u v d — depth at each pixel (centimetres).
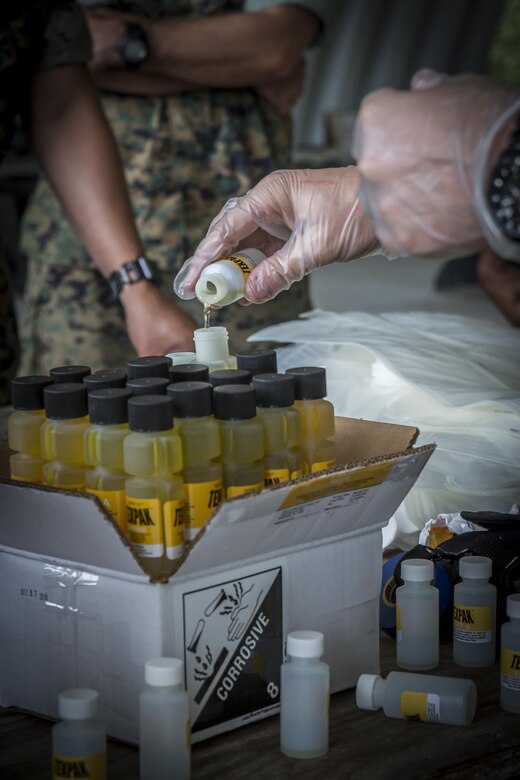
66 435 98
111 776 90
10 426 103
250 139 228
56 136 192
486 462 138
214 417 100
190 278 131
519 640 101
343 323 172
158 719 87
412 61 792
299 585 101
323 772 90
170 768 88
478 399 147
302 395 106
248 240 134
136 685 94
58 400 98
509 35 876
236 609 96
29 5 182
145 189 221
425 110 89
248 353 111
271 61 225
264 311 227
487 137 85
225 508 88
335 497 98
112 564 92
